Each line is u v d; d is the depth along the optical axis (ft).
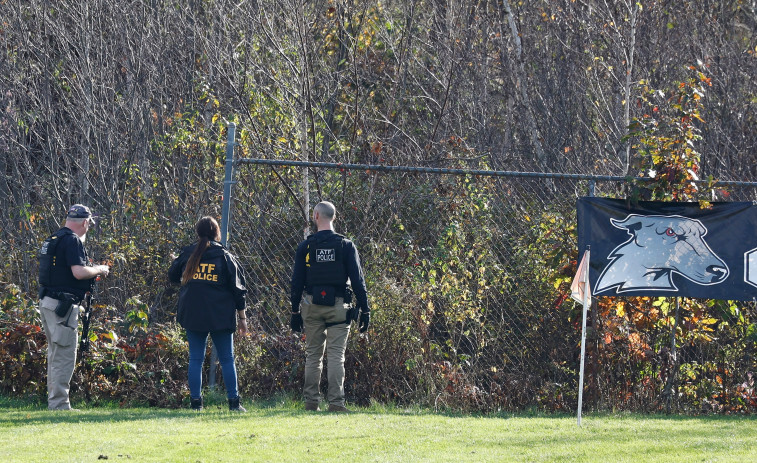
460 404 91.71
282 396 92.79
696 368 95.09
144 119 157.38
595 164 184.96
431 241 114.21
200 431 67.00
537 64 209.26
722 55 207.10
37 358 88.58
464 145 158.81
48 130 156.56
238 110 144.36
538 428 72.79
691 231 88.58
